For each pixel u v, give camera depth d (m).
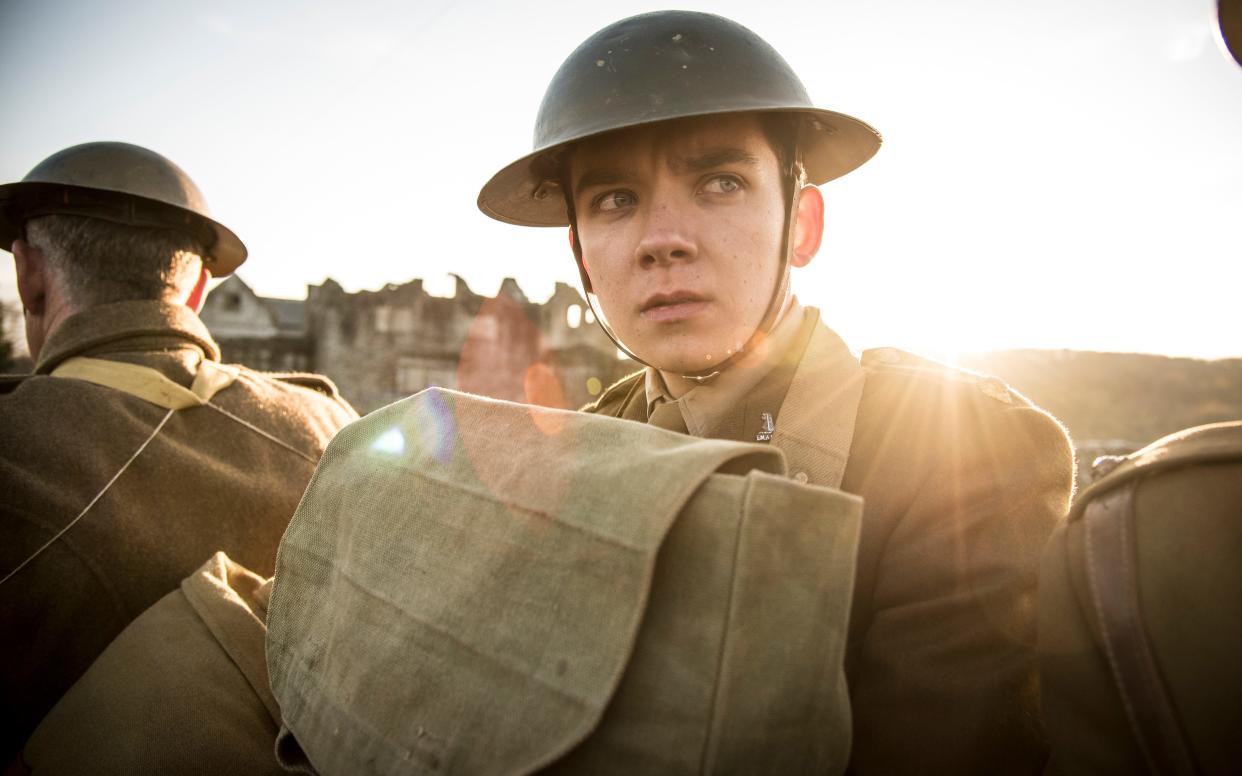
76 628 1.29
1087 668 0.57
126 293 1.64
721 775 0.53
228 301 25.73
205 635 1.08
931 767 0.72
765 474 0.58
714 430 0.97
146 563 1.35
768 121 0.93
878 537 0.84
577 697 0.56
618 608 0.57
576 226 1.09
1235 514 0.54
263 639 1.09
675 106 0.85
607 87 0.89
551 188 1.27
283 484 1.57
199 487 1.45
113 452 1.39
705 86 0.86
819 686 0.56
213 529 1.44
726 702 0.53
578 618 0.59
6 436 1.34
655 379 1.12
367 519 0.81
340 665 0.74
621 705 0.56
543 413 0.77
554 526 0.64
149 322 1.60
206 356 1.73
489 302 26.59
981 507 0.80
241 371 1.75
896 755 0.74
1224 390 19.59
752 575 0.55
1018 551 0.77
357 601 0.76
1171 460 0.57
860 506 0.60
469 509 0.71
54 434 1.37
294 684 0.81
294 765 0.80
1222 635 0.50
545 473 0.68
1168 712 0.50
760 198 0.91
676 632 0.57
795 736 0.55
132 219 1.63
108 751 0.94
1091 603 0.57
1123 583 0.54
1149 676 0.51
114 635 1.31
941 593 0.78
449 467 0.77
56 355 1.54
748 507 0.56
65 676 1.28
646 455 0.65
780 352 0.99
